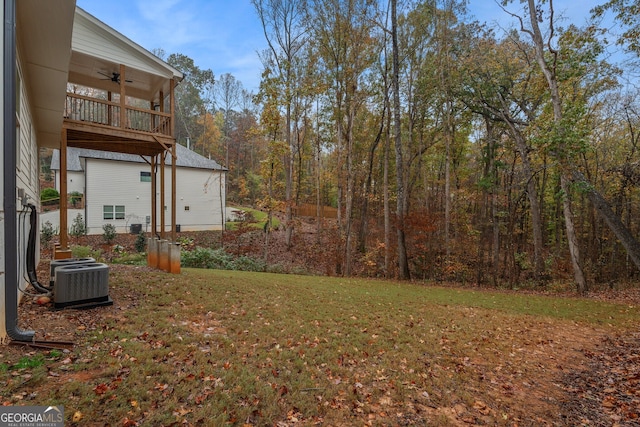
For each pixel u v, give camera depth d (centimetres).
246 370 316
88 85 984
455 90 1430
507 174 1708
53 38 405
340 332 484
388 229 1452
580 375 419
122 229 1794
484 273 1577
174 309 480
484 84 1384
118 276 671
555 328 638
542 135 980
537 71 1240
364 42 1447
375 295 833
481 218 1806
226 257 1302
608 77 1149
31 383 240
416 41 1467
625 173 929
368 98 1656
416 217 1366
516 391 358
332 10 1430
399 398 311
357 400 298
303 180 2691
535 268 1412
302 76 1669
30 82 525
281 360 356
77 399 229
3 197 303
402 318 607
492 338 536
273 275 1079
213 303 542
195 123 3922
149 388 258
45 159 3250
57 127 734
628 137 1377
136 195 1856
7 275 302
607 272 1530
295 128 1914
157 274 741
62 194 694
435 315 661
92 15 769
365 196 1833
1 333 297
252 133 1612
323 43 1497
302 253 1806
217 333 410
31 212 487
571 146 932
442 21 1373
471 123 1739
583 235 1614
